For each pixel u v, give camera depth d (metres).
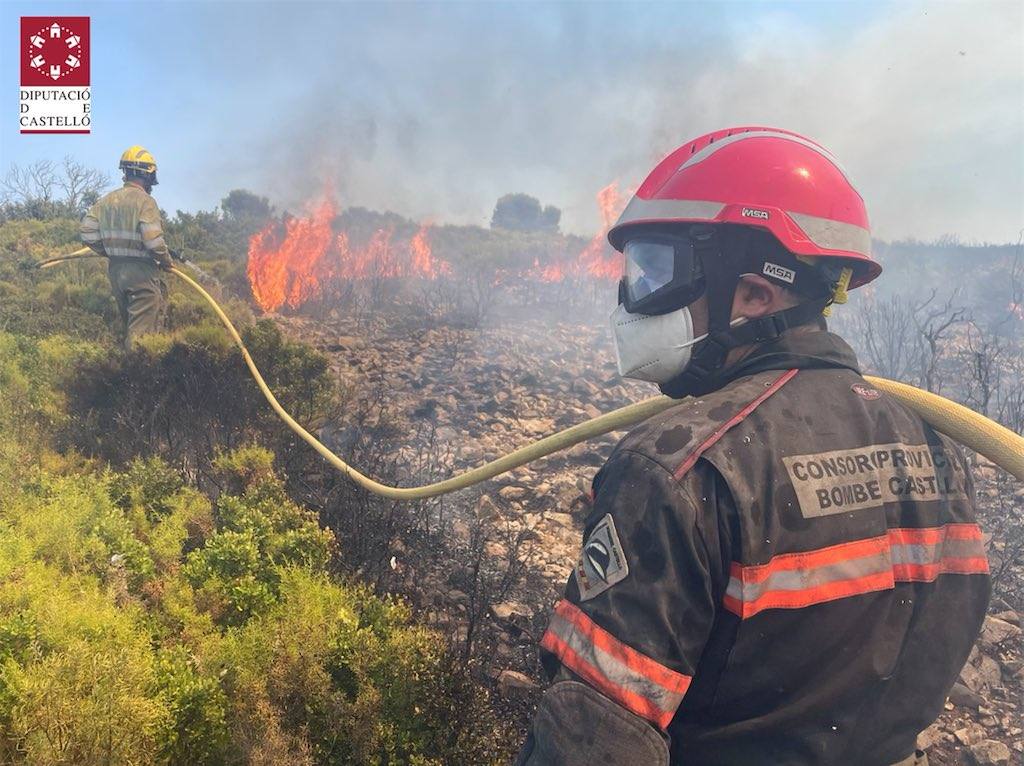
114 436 5.03
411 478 4.94
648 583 1.00
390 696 2.56
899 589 1.12
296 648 2.68
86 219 7.10
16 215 19.67
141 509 3.93
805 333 1.23
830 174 1.25
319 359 5.76
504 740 2.60
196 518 3.94
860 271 1.37
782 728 1.04
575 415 6.79
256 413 5.30
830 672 1.05
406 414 6.53
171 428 5.08
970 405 6.53
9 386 5.82
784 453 1.06
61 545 3.37
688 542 0.99
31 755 2.03
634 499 1.04
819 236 1.19
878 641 1.08
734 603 1.00
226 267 13.55
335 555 3.68
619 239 1.38
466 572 3.93
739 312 1.22
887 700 1.11
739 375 1.22
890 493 1.14
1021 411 6.31
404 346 9.23
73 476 4.33
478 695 2.66
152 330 7.30
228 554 3.35
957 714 3.04
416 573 3.81
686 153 1.31
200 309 8.68
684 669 1.00
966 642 1.20
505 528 4.55
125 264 7.13
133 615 2.95
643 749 0.96
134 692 2.29
